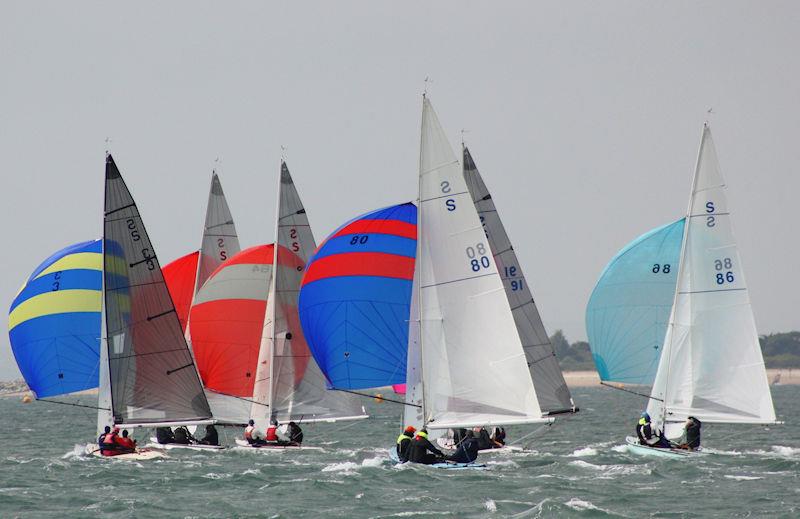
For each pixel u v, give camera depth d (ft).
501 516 388.57
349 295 540.52
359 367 542.16
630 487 454.40
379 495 431.43
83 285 562.25
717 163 558.97
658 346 600.39
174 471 508.12
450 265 462.60
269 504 414.21
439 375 464.65
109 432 554.87
